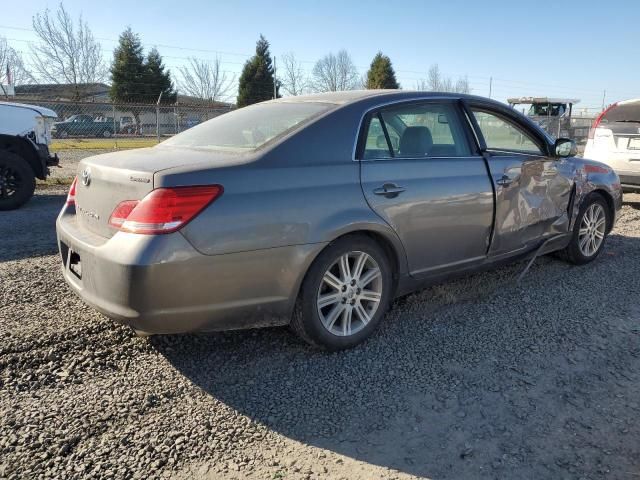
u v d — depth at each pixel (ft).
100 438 8.15
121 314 8.93
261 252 9.50
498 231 13.46
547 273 16.20
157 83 172.24
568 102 93.76
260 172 9.67
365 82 191.83
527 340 11.73
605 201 17.37
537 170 14.47
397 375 10.23
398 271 11.69
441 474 7.64
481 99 13.65
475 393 9.66
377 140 11.39
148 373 10.05
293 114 11.47
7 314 12.22
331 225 10.19
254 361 10.61
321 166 10.38
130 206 9.00
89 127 84.79
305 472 7.64
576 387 9.90
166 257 8.68
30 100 54.70
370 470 7.71
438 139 12.57
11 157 26.84
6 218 24.57
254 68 185.06
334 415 8.96
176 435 8.30
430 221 11.87
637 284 15.40
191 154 10.43
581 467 7.78
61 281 14.67
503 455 8.04
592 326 12.48
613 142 27.32
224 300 9.34
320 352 11.03
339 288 10.77
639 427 8.72
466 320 12.71
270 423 8.71
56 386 9.49
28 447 7.87
